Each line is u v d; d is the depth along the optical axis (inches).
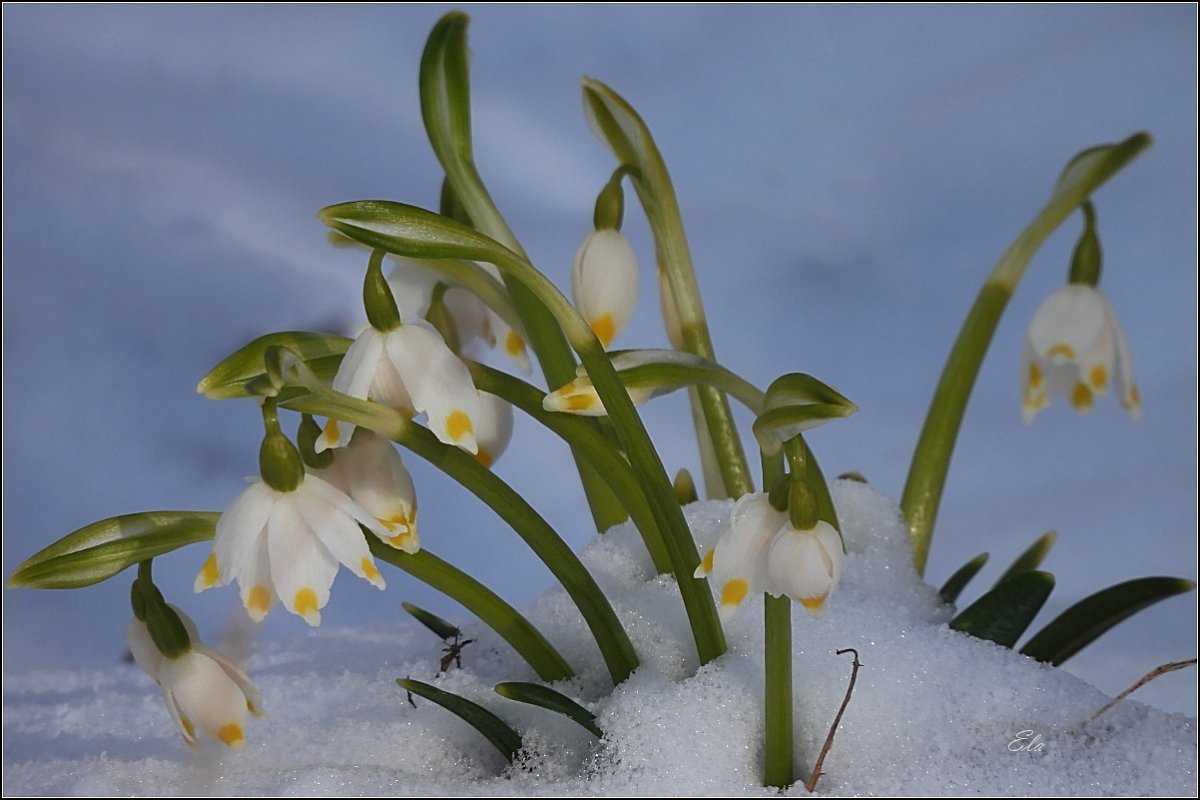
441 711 25.7
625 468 25.5
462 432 23.9
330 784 24.1
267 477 23.4
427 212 23.9
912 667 25.0
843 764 24.4
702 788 24.0
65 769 25.1
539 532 24.8
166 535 24.2
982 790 23.9
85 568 24.0
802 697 24.7
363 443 24.3
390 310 24.0
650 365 24.9
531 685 24.7
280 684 26.6
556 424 25.1
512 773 24.9
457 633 26.7
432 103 26.4
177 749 25.6
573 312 24.1
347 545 23.4
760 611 25.7
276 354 23.3
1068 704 24.7
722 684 24.8
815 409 22.7
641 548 27.0
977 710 24.7
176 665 24.0
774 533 23.1
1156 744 24.4
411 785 24.1
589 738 25.1
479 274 26.7
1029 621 25.9
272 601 23.5
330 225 23.7
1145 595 25.8
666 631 25.8
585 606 25.1
